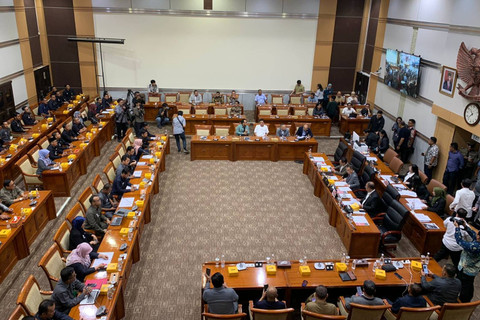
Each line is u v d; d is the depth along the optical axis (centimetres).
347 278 591
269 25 1650
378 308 501
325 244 809
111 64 1659
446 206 833
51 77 1667
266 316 502
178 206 944
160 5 1591
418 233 790
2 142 1065
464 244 627
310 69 1730
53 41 1619
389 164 1073
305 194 1026
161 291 667
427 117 1145
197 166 1185
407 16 1281
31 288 516
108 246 640
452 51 980
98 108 1443
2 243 652
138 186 852
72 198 958
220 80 1712
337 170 1043
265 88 1742
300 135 1266
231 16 1623
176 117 1256
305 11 1644
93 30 1611
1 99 1270
